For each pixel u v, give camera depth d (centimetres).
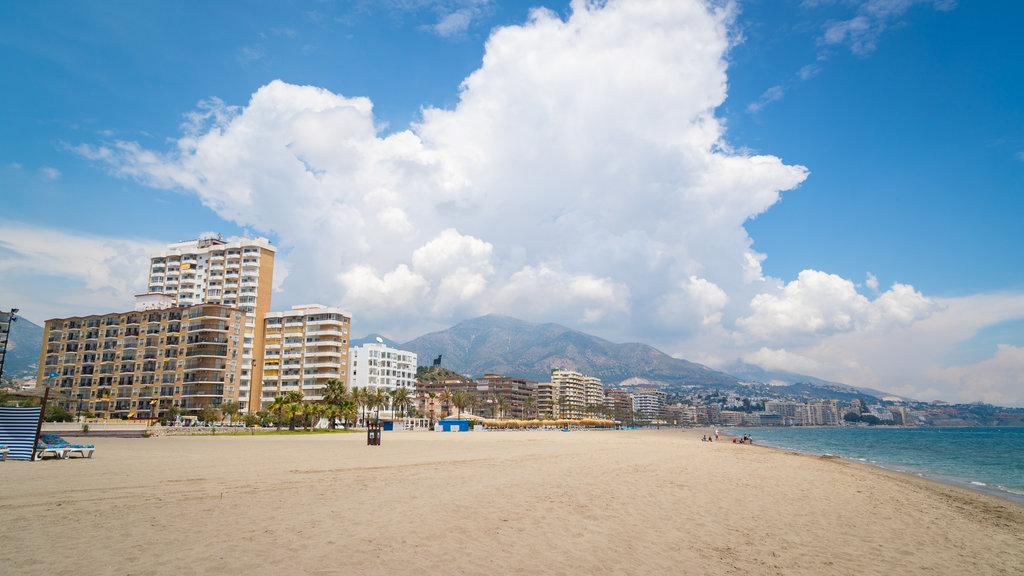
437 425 15825
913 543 1591
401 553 1130
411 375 19238
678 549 1303
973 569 1338
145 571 950
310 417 11775
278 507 1595
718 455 5184
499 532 1370
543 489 2172
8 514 1397
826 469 4112
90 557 1022
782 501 2214
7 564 964
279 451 4509
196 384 12912
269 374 15525
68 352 14575
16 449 2959
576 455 4428
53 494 1739
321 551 1118
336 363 15188
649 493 2202
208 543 1151
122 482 2078
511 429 19538
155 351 13825
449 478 2466
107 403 13838
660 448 6294
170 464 2967
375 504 1689
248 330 15400
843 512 2053
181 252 17138
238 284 16038
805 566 1234
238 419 11512
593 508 1781
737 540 1440
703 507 1936
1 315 7381
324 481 2239
